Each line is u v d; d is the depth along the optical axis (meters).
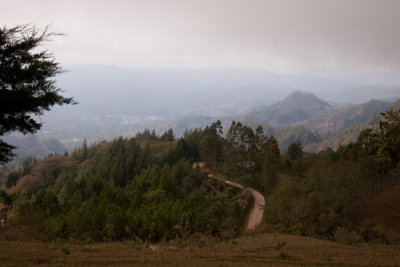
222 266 14.27
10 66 11.40
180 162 66.44
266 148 66.50
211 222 33.69
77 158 112.00
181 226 31.22
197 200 43.97
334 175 40.34
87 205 43.31
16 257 13.23
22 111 12.26
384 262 16.39
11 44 11.17
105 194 45.97
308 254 18.50
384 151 15.92
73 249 16.45
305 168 59.78
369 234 27.75
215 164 76.44
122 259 14.67
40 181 81.62
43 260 13.30
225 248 20.22
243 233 32.88
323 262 16.19
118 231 30.31
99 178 56.06
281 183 49.91
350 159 46.94
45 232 27.86
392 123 15.83
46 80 12.43
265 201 50.75
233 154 70.06
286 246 20.94
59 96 12.48
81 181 58.53
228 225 33.69
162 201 46.34
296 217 33.78
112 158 83.25
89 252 15.97
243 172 66.81
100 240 28.61
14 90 11.45
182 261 15.09
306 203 34.03
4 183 96.12
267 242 22.92
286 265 15.41
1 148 13.04
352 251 19.45
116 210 36.06
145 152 83.56
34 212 30.75
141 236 30.48
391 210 32.91
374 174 39.66
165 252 17.70
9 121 12.35
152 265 13.90
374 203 35.41
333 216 31.47
